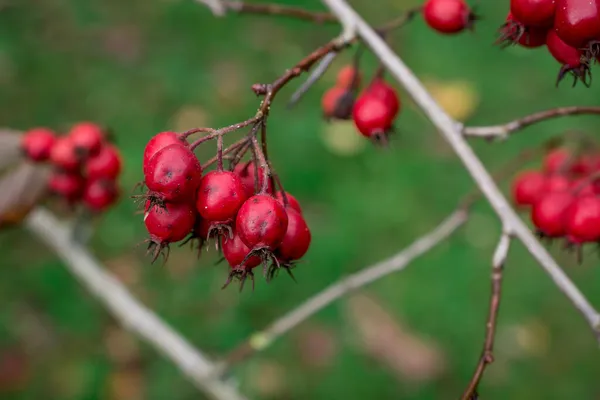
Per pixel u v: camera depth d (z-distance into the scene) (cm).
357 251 93
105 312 89
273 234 33
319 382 83
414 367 86
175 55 118
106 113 108
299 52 121
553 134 108
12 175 47
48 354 84
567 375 87
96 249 92
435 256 95
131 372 84
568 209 41
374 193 99
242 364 83
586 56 34
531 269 95
